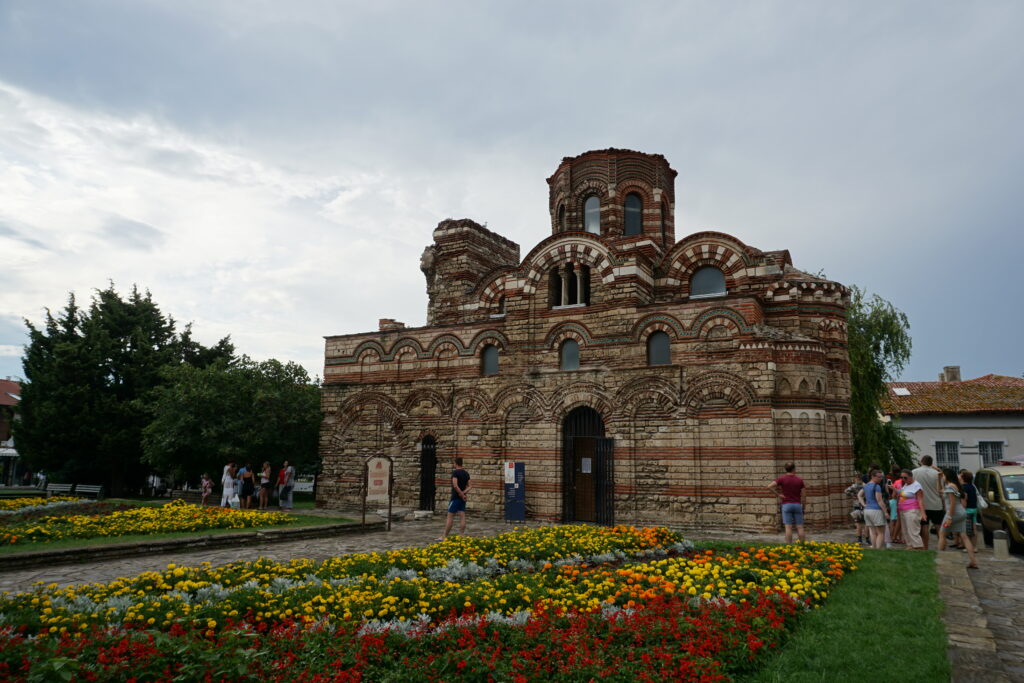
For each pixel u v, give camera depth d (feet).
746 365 75.20
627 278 83.97
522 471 82.94
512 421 88.12
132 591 35.91
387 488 74.69
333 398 103.30
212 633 27.78
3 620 28.14
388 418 98.27
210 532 61.82
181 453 120.88
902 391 155.02
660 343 81.66
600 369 83.25
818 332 83.41
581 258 87.61
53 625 28.07
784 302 83.76
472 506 88.99
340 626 28.86
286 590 35.88
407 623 30.32
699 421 76.95
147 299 150.71
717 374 76.64
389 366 99.81
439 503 91.56
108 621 29.19
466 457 90.79
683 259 90.48
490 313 103.04
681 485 76.74
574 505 83.92
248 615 31.76
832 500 78.18
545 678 24.20
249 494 93.04
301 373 129.18
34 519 67.62
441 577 42.42
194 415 113.09
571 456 84.84
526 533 58.08
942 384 155.33
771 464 72.69
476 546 51.26
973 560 48.08
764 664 26.71
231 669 22.76
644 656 25.67
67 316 143.64
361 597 33.65
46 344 144.36
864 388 105.40
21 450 137.28
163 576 39.04
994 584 43.19
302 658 25.48
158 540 54.95
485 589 36.55
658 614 31.37
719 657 25.98
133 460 136.15
